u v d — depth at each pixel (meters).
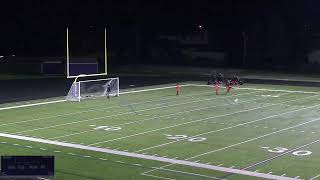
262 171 14.12
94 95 31.52
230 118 23.05
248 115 23.91
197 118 23.08
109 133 19.61
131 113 24.53
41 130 20.25
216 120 22.55
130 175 13.77
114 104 27.72
